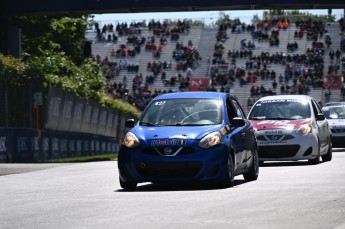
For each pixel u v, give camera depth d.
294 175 36.69
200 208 22.27
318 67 176.62
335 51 180.25
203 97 32.78
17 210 23.52
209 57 185.38
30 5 92.38
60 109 72.44
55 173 43.88
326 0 88.12
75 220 20.25
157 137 30.06
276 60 180.00
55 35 127.69
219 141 29.98
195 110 31.94
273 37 186.75
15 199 27.55
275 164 48.78
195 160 29.45
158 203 24.23
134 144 30.16
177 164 29.52
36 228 18.81
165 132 30.31
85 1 91.19
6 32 93.00
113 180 36.72
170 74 183.38
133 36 192.88
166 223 18.91
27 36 125.50
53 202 25.83
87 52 110.81
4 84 64.69
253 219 19.28
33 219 20.86
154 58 187.88
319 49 181.12
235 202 23.80
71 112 75.94
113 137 91.81
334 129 69.00
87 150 79.06
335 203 22.72
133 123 32.59
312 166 44.75
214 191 28.34
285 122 47.75
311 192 26.56
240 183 32.91
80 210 22.84
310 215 19.92
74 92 78.06
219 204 23.28
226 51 186.25
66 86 77.31
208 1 89.00
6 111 64.69
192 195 26.83
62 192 30.22
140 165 29.80
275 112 49.03
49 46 125.38
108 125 91.25
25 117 66.31
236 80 178.00
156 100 32.94
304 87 172.62
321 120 49.78
